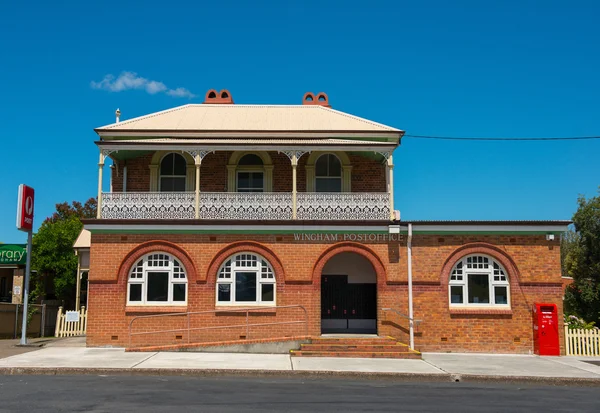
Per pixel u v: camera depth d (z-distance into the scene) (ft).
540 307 61.52
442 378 47.34
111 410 32.45
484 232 63.31
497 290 63.21
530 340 62.03
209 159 71.46
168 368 47.39
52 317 86.28
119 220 62.03
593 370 51.62
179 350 58.23
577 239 106.32
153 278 62.49
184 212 63.72
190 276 62.03
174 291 62.34
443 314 62.28
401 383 45.50
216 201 63.93
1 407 33.04
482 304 62.95
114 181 72.02
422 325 62.13
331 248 63.00
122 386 40.68
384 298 62.54
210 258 62.28
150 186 70.95
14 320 76.38
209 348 58.34
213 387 40.93
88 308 61.41
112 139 68.28
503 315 62.28
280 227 62.75
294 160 64.59
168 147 64.13
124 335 61.16
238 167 71.46
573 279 95.61
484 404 37.24
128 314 61.41
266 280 62.64
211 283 61.98
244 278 62.80
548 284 62.75
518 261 63.00
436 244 63.26
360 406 35.27
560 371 50.70
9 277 120.47
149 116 74.02
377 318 62.80
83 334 78.89
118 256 62.13
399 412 33.83
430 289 62.64
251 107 79.61
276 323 61.72
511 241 63.36
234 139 68.08
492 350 61.82
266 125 71.72
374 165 72.02
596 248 91.35
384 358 56.59
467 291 63.05
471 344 61.93
